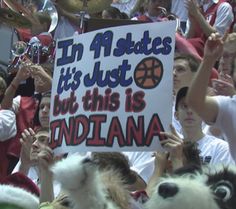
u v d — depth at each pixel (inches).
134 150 212.7
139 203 182.9
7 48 502.9
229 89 271.0
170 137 208.5
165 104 211.8
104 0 486.3
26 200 180.2
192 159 204.5
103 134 215.9
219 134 289.9
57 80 230.5
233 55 319.0
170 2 462.0
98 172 152.9
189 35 435.8
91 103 219.9
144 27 218.8
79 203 139.9
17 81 373.4
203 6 485.7
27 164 260.1
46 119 307.6
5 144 362.0
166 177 158.2
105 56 221.9
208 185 150.6
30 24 388.8
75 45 228.8
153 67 215.2
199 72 201.9
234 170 155.9
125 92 216.4
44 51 449.7
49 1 481.1
